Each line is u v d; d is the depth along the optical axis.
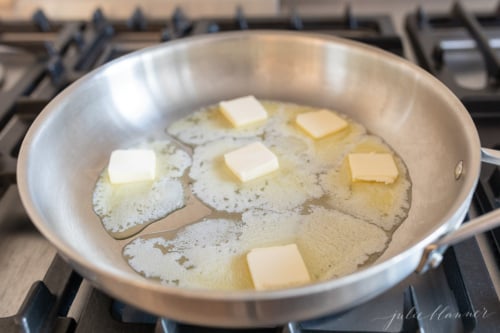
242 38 0.44
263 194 0.38
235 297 0.24
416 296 0.31
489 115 0.42
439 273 0.32
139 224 0.36
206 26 0.53
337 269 0.33
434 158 0.37
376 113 0.42
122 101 0.42
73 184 0.37
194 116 0.45
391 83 0.41
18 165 0.32
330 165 0.40
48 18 0.56
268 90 0.46
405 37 0.54
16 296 0.33
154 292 0.25
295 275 0.32
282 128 0.43
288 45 0.44
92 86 0.40
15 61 0.54
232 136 0.43
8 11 0.59
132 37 0.54
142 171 0.39
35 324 0.29
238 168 0.39
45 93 0.45
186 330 0.30
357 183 0.39
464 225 0.27
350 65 0.43
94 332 0.29
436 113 0.38
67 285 0.31
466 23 0.50
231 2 0.57
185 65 0.44
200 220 0.37
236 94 0.46
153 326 0.30
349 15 0.53
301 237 0.35
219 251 0.35
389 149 0.41
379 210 0.37
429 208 0.35
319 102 0.45
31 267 0.34
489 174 0.37
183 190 0.39
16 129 0.42
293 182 0.39
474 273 0.31
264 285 0.32
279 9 0.60
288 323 0.27
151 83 0.44
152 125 0.44
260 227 0.36
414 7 0.60
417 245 0.26
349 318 0.30
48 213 0.33
